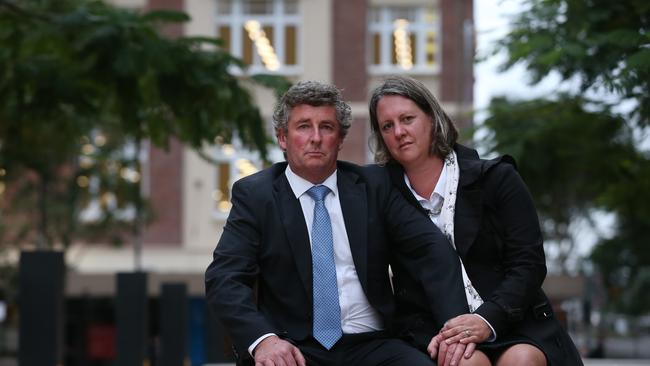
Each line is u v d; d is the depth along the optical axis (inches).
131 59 437.4
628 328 2262.6
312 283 199.6
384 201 205.9
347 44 1252.5
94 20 450.6
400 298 207.6
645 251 1032.2
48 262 439.5
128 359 529.7
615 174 478.0
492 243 203.2
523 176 479.8
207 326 639.8
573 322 2060.8
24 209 1039.0
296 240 199.9
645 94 347.3
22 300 438.0
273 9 1262.3
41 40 461.4
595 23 377.1
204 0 1247.5
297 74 1254.9
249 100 464.1
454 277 198.7
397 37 1259.8
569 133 463.5
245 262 198.2
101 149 965.8
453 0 1250.0
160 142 489.7
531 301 198.8
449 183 205.9
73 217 1042.1
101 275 1181.7
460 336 189.2
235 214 203.6
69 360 1179.3
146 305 535.2
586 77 377.4
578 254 1481.3
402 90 208.4
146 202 1066.7
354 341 199.5
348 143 1236.5
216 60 453.1
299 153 201.5
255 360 185.5
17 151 581.0
